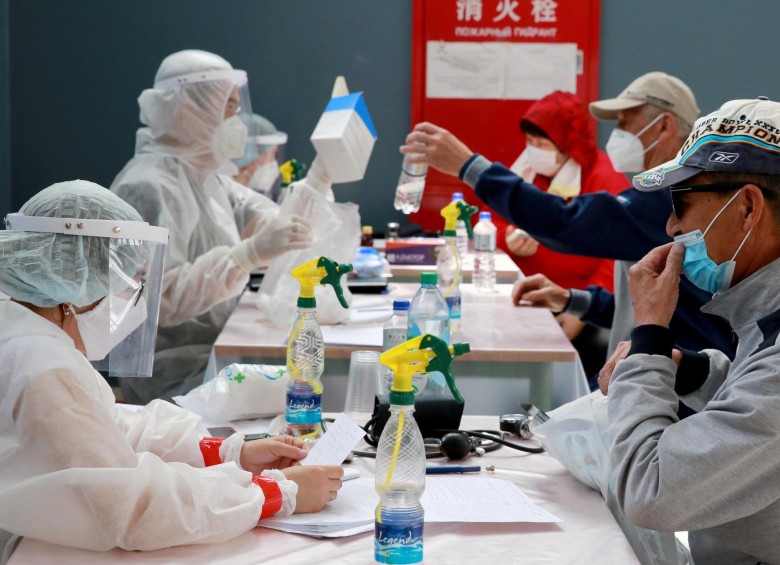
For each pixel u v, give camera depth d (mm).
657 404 1385
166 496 1283
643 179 1459
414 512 1248
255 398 1946
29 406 1263
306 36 4805
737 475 1254
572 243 2656
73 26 4746
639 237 2619
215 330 3041
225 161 3084
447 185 4812
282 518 1411
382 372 1952
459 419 1837
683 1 4730
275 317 2729
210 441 1650
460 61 4797
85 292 1387
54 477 1234
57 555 1279
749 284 1405
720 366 1700
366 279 3273
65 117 4805
